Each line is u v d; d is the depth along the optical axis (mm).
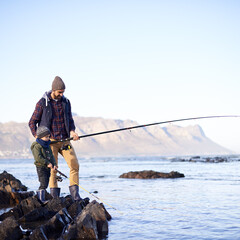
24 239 3918
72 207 5398
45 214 5398
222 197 8234
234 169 24625
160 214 5914
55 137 6012
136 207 6762
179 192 9578
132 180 15352
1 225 4094
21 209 5617
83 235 4125
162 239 4172
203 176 17078
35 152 5594
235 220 5281
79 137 5980
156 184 12758
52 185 6207
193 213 5969
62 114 6043
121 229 4754
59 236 4145
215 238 4176
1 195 7461
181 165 35094
